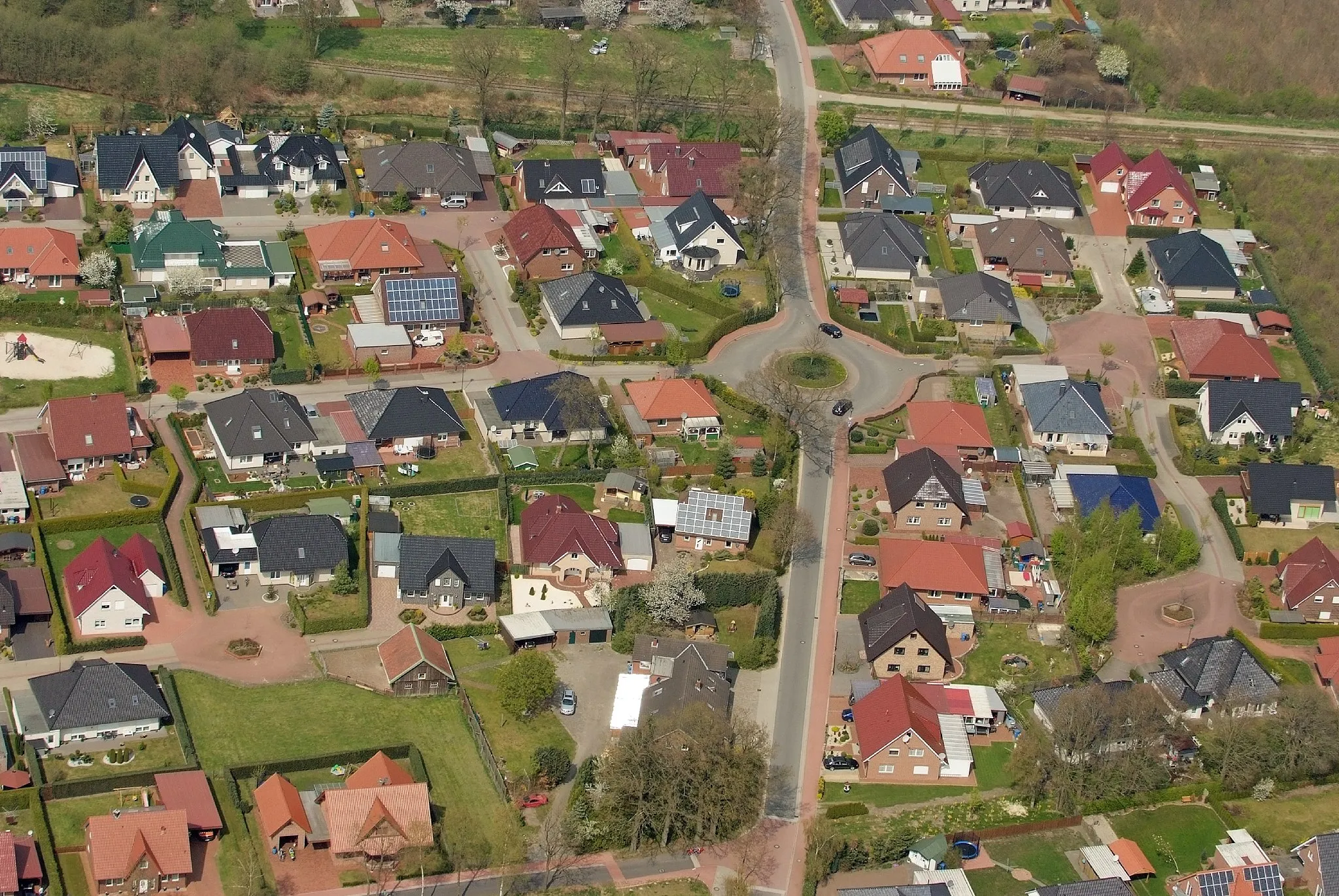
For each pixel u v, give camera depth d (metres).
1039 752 186.50
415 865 170.25
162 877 164.50
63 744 179.88
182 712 185.38
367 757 181.62
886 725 187.75
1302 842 184.38
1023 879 176.75
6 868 161.25
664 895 171.25
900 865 177.75
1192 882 174.25
